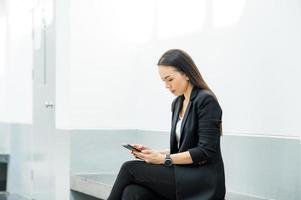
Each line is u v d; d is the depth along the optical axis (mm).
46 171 5633
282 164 3424
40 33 5859
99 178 4633
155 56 4938
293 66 3361
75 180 4805
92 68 5098
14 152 7141
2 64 7570
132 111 5258
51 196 5457
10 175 7312
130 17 5289
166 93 4707
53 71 5418
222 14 4051
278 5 3498
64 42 5125
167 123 4691
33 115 6090
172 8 4699
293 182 3328
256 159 3650
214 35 4141
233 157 3867
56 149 5305
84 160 5023
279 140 3455
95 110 5098
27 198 6527
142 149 2938
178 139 3045
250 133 3727
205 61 4246
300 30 3309
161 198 2938
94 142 5074
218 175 2836
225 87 4000
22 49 6805
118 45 5219
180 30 4578
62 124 5152
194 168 2838
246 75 3781
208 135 2811
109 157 5141
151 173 2855
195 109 2887
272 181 3500
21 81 6859
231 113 3928
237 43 3881
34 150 6066
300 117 3297
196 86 2971
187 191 2797
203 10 4273
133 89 5270
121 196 2928
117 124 5184
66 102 5055
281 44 3469
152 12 5016
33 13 6172
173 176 2828
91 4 5105
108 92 5160
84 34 5066
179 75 2984
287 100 3406
